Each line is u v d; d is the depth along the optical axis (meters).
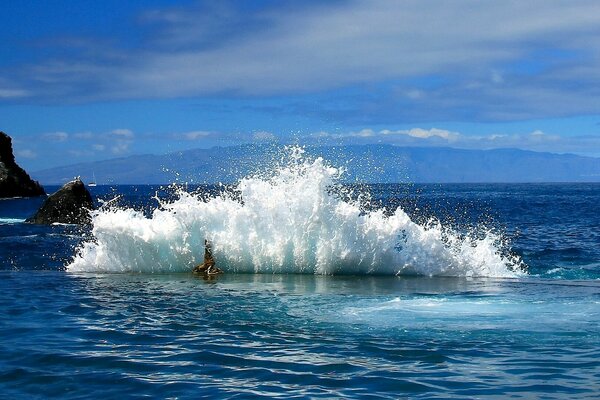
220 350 10.09
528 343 10.37
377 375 8.76
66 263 23.03
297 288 16.16
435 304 13.76
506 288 16.03
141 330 11.52
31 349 10.21
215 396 7.93
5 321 12.41
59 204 41.47
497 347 10.14
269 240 19.31
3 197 92.44
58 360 9.59
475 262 19.25
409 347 10.19
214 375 8.80
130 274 19.34
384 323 11.91
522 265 21.33
